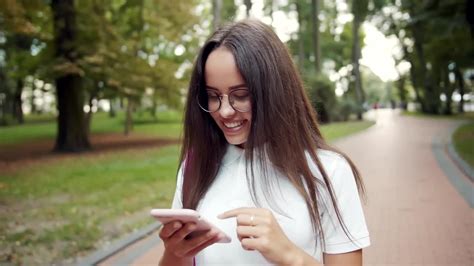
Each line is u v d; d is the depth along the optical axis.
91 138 25.48
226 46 1.37
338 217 1.36
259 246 1.15
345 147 16.20
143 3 19.38
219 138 1.53
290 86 1.38
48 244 5.51
